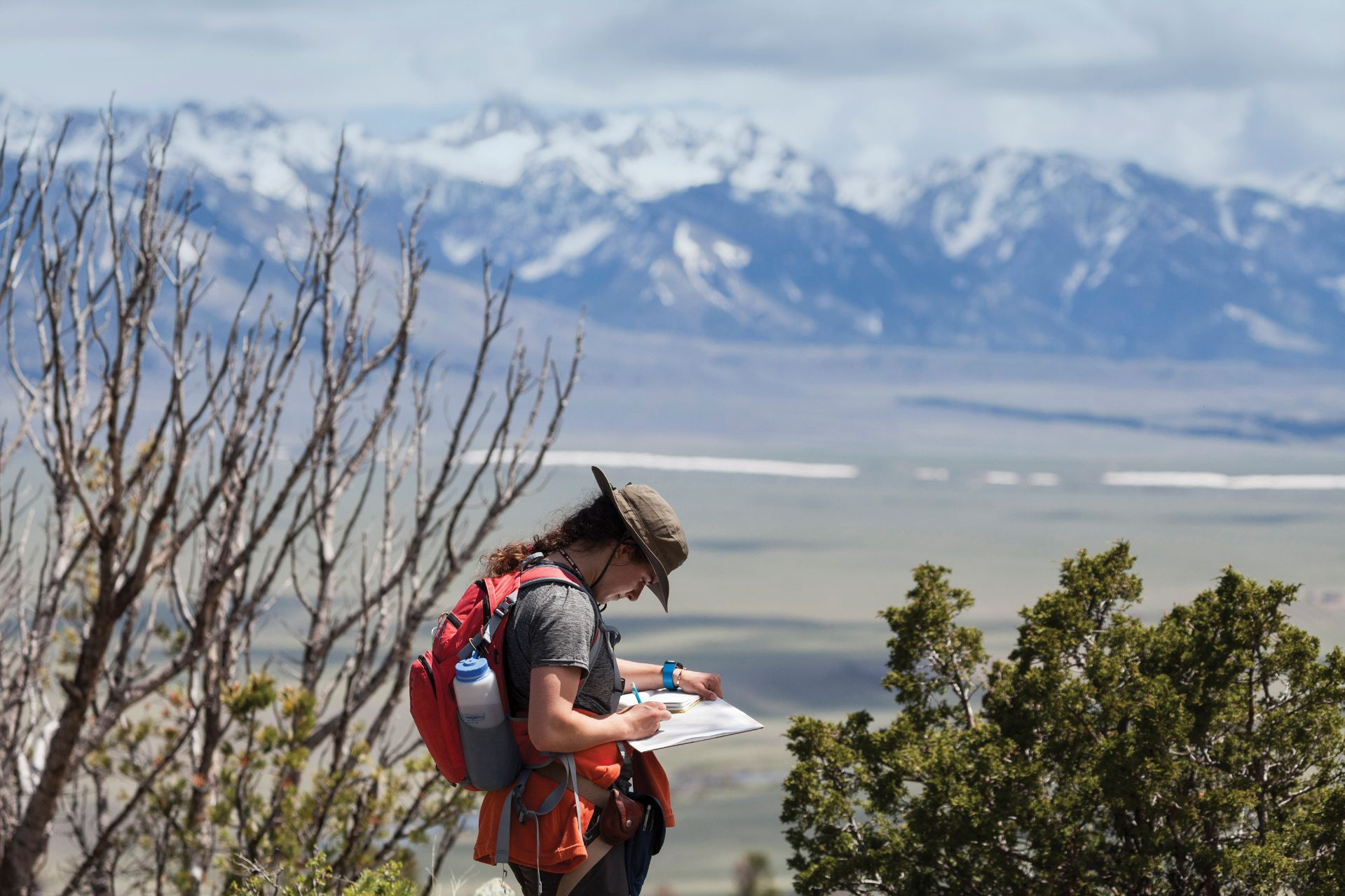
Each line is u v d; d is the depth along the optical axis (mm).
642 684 12023
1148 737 20906
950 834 21594
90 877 22750
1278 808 21594
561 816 10188
